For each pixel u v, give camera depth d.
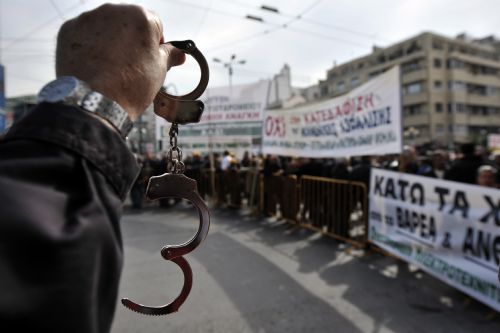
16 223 0.34
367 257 4.71
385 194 4.59
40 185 0.38
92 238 0.39
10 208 0.35
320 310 3.20
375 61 51.44
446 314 3.13
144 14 0.57
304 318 3.05
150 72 0.57
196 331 2.86
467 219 3.45
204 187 10.25
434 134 44.66
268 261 4.56
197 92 0.71
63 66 0.54
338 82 56.75
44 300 0.34
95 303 0.40
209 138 9.86
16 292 0.33
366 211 5.06
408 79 46.84
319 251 5.00
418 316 3.09
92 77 0.52
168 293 3.58
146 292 3.61
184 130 10.52
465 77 47.03
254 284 3.79
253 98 9.85
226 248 5.18
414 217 4.11
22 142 0.41
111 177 0.46
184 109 0.70
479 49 50.19
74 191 0.41
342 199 5.52
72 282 0.36
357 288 3.68
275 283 3.81
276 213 7.45
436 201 3.82
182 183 0.69
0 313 0.32
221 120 10.08
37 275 0.34
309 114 6.59
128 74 0.54
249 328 2.90
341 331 2.85
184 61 0.72
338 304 3.31
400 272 4.14
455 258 3.55
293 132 6.94
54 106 0.45
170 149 0.70
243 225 6.82
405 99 47.25
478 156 4.85
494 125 50.12
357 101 5.43
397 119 4.68
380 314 3.12
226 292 3.58
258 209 8.03
